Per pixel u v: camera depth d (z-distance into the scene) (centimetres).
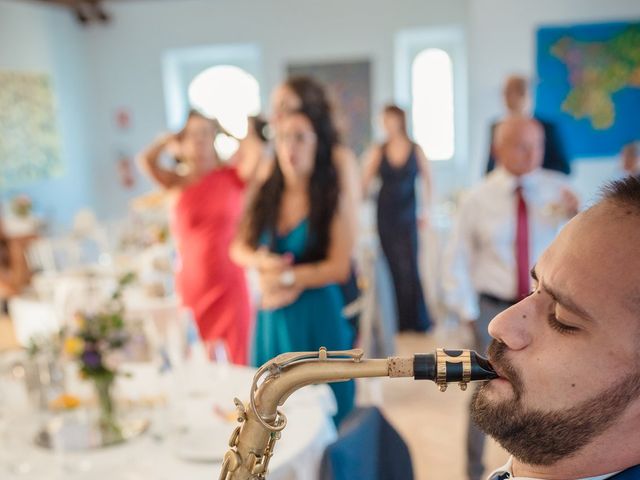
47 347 183
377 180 477
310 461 156
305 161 215
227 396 188
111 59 688
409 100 638
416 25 610
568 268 53
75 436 164
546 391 53
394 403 360
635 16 488
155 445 160
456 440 313
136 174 712
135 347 206
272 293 221
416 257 473
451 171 641
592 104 507
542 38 501
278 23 638
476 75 515
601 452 52
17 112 597
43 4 629
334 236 218
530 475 58
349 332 230
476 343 245
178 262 365
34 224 571
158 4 661
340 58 632
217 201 313
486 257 235
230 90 695
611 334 50
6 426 174
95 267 407
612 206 53
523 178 227
